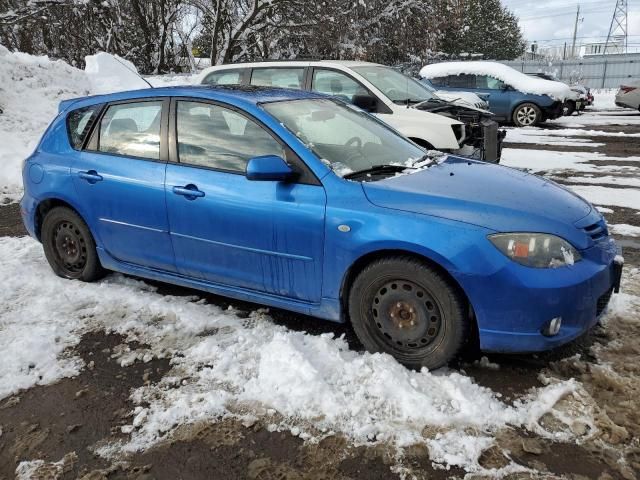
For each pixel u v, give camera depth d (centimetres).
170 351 355
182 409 297
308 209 339
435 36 2716
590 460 255
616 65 3484
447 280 310
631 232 592
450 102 823
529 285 295
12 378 327
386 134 432
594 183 833
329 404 295
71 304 424
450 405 293
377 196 329
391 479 248
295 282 355
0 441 279
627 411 286
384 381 310
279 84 817
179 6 2153
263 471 256
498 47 5544
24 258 527
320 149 362
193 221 384
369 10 2281
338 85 787
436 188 335
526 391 306
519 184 356
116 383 324
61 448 274
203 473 256
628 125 1633
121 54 2136
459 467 253
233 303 424
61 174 452
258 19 1898
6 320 398
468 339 318
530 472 249
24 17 1933
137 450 271
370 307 336
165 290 452
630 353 339
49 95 1168
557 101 1582
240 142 375
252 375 325
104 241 441
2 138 977
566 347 347
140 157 416
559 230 309
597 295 314
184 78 1456
